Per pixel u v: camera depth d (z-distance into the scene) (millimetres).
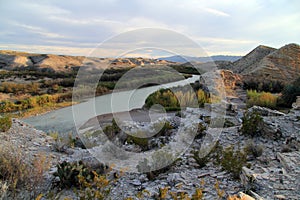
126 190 3531
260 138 5414
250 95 11695
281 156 4012
